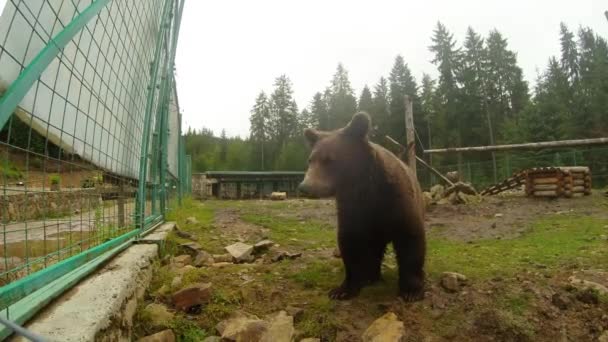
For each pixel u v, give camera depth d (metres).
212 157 74.75
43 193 2.57
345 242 4.05
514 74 55.88
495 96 54.28
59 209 2.87
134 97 4.99
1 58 1.95
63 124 2.81
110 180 4.20
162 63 6.75
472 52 53.53
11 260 2.99
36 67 1.86
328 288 4.41
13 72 2.07
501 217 9.59
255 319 3.49
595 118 39.22
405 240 4.02
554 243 6.30
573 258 5.16
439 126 50.19
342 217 4.01
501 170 31.81
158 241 4.83
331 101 65.25
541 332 3.51
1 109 1.59
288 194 37.56
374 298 4.12
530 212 10.02
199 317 3.58
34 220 2.58
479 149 15.20
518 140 41.62
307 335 3.48
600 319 3.59
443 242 7.21
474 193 12.76
